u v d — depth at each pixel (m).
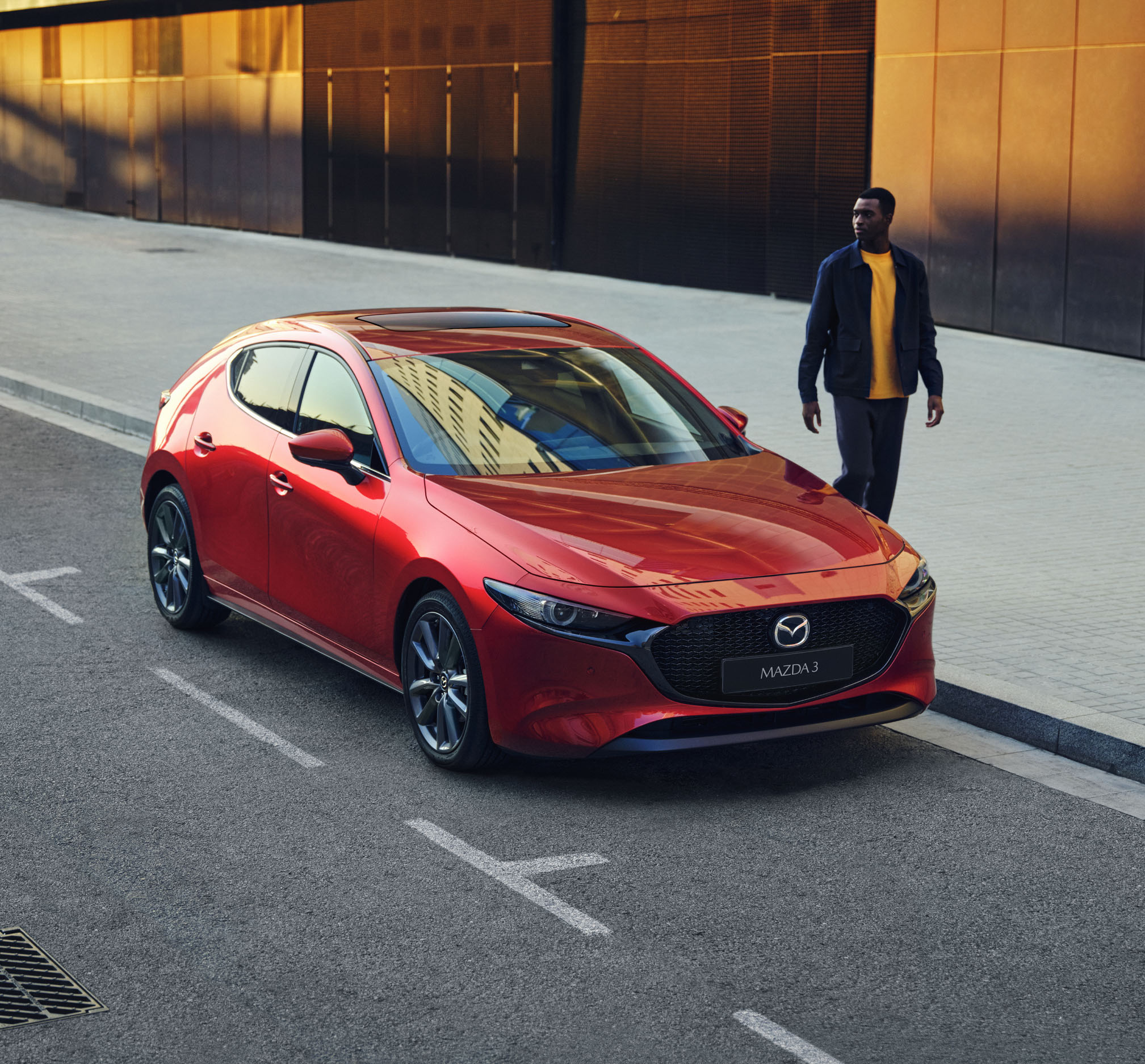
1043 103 17.44
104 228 32.94
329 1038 4.28
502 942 4.86
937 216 18.78
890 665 6.20
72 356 17.27
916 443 12.79
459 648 6.22
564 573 5.91
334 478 6.93
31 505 11.13
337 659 6.96
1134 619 8.07
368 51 28.86
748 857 5.52
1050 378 15.80
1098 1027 4.38
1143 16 16.34
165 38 33.97
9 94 39.22
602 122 24.39
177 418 8.23
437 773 6.31
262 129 31.78
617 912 5.07
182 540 8.19
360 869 5.39
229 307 21.20
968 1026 4.37
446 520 6.30
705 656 5.88
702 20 22.28
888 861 5.50
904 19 18.88
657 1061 4.16
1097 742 6.41
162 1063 4.15
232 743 6.63
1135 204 16.67
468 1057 4.18
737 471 6.95
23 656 7.80
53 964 4.70
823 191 20.88
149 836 5.66
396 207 28.78
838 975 4.66
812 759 6.50
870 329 8.30
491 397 7.05
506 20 25.72
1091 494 11.02
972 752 6.60
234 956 4.76
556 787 6.17
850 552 6.26
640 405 7.29
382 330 7.53
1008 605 8.33
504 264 26.56
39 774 6.25
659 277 23.72
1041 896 5.22
